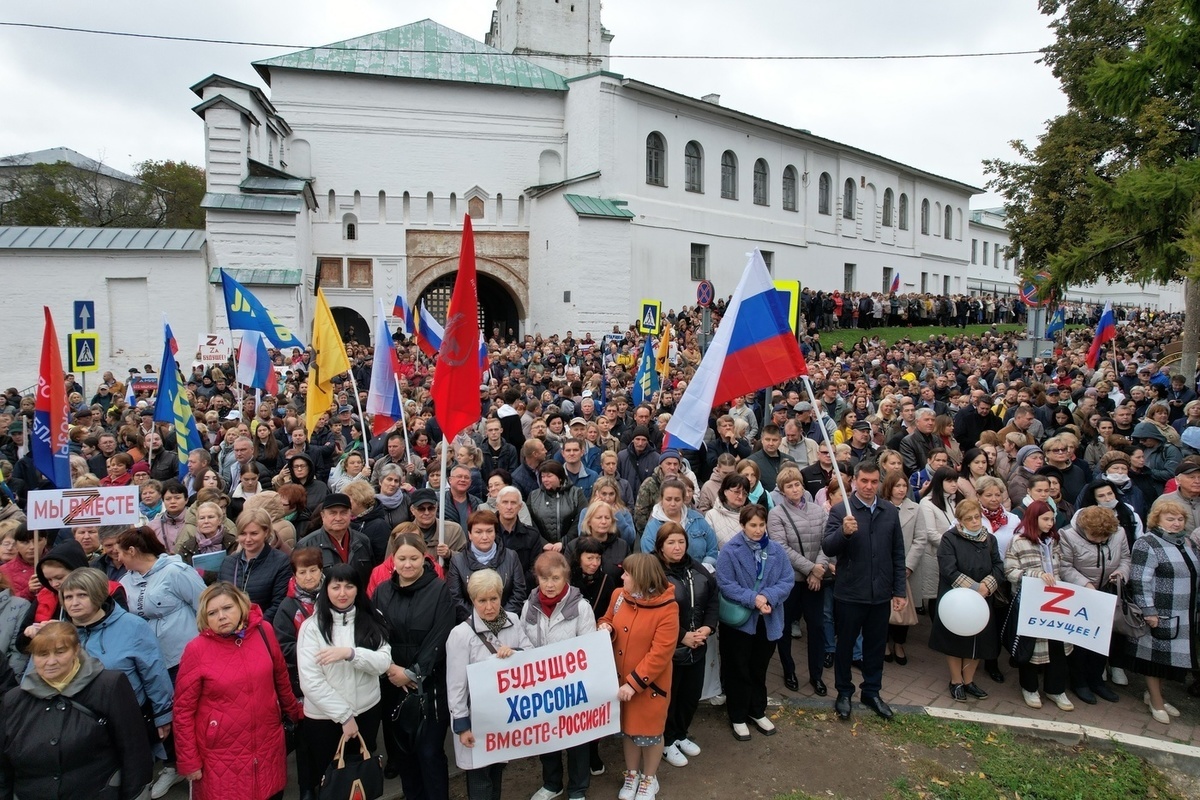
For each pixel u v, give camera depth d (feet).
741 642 19.45
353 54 108.47
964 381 58.29
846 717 20.68
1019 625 21.09
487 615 15.96
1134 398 39.52
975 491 24.49
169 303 75.97
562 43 130.82
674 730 18.84
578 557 18.97
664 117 115.55
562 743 16.40
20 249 73.00
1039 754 19.38
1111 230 42.32
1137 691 22.88
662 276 115.75
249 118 86.94
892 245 165.17
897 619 23.30
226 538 21.02
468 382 19.12
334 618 15.58
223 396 48.55
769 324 21.18
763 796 17.52
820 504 24.48
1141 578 20.83
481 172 111.14
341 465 28.14
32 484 31.91
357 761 15.19
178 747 14.43
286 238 84.58
